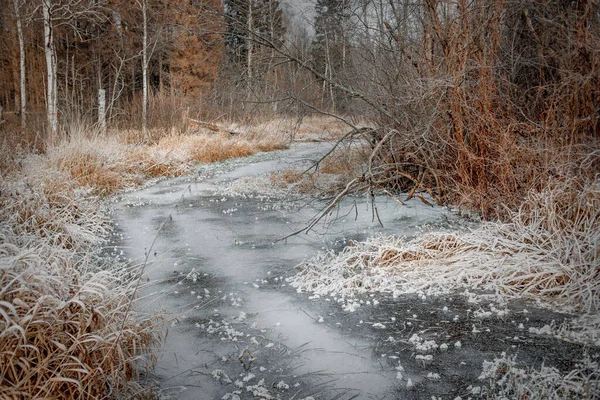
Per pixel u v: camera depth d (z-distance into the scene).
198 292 5.07
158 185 12.08
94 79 30.30
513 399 2.92
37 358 2.74
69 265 3.63
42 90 29.55
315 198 9.53
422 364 3.48
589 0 6.30
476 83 7.64
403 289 4.96
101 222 7.61
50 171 8.30
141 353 3.47
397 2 9.07
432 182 8.95
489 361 3.47
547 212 5.43
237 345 3.87
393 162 8.99
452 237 5.87
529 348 3.62
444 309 4.41
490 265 5.09
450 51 7.78
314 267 5.67
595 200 5.24
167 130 17.70
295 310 4.57
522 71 7.96
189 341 3.94
